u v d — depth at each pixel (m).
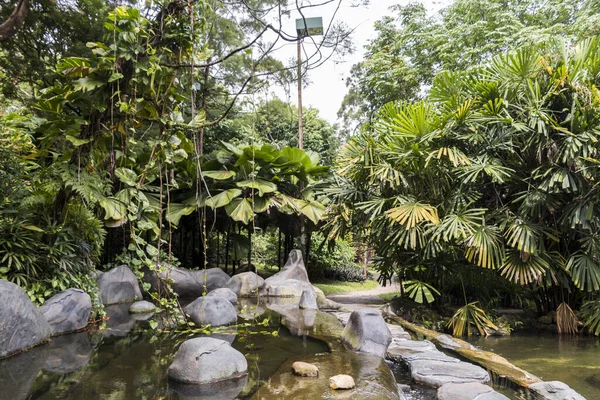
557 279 5.13
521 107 5.21
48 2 6.39
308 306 5.43
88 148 3.04
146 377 2.50
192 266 8.17
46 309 3.51
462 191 5.26
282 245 11.06
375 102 12.48
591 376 3.34
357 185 6.23
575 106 4.89
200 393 2.26
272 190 6.51
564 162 4.76
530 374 3.13
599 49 5.36
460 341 4.12
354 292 8.73
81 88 2.58
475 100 5.59
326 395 2.26
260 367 2.80
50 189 3.55
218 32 7.24
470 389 2.55
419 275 5.88
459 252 5.57
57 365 2.70
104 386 2.32
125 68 2.70
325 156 13.64
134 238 2.98
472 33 10.30
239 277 6.41
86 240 4.53
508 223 4.98
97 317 4.18
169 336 3.56
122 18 2.56
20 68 6.88
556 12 10.12
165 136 2.91
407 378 2.96
